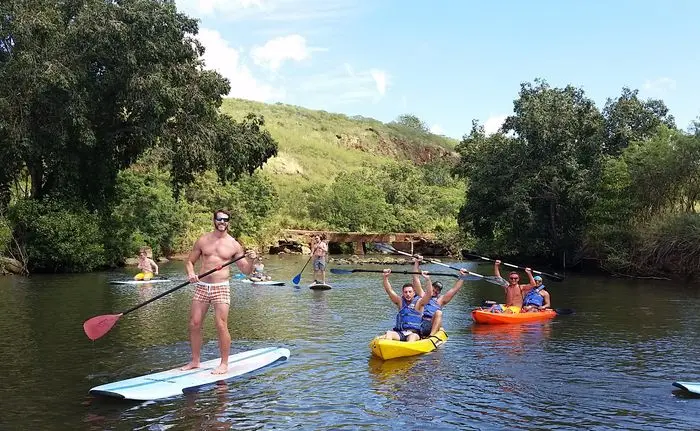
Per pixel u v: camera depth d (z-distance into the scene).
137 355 9.00
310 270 27.58
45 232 23.08
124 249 27.78
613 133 29.45
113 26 21.34
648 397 7.18
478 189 30.84
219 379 7.62
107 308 13.77
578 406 6.82
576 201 28.16
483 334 11.20
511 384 7.68
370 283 21.28
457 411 6.61
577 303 16.19
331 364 8.58
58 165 23.50
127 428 5.95
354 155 73.25
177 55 24.06
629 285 21.69
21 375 7.86
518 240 31.50
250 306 14.70
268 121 74.69
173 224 33.47
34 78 20.84
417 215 50.59
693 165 24.83
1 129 21.25
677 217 24.64
